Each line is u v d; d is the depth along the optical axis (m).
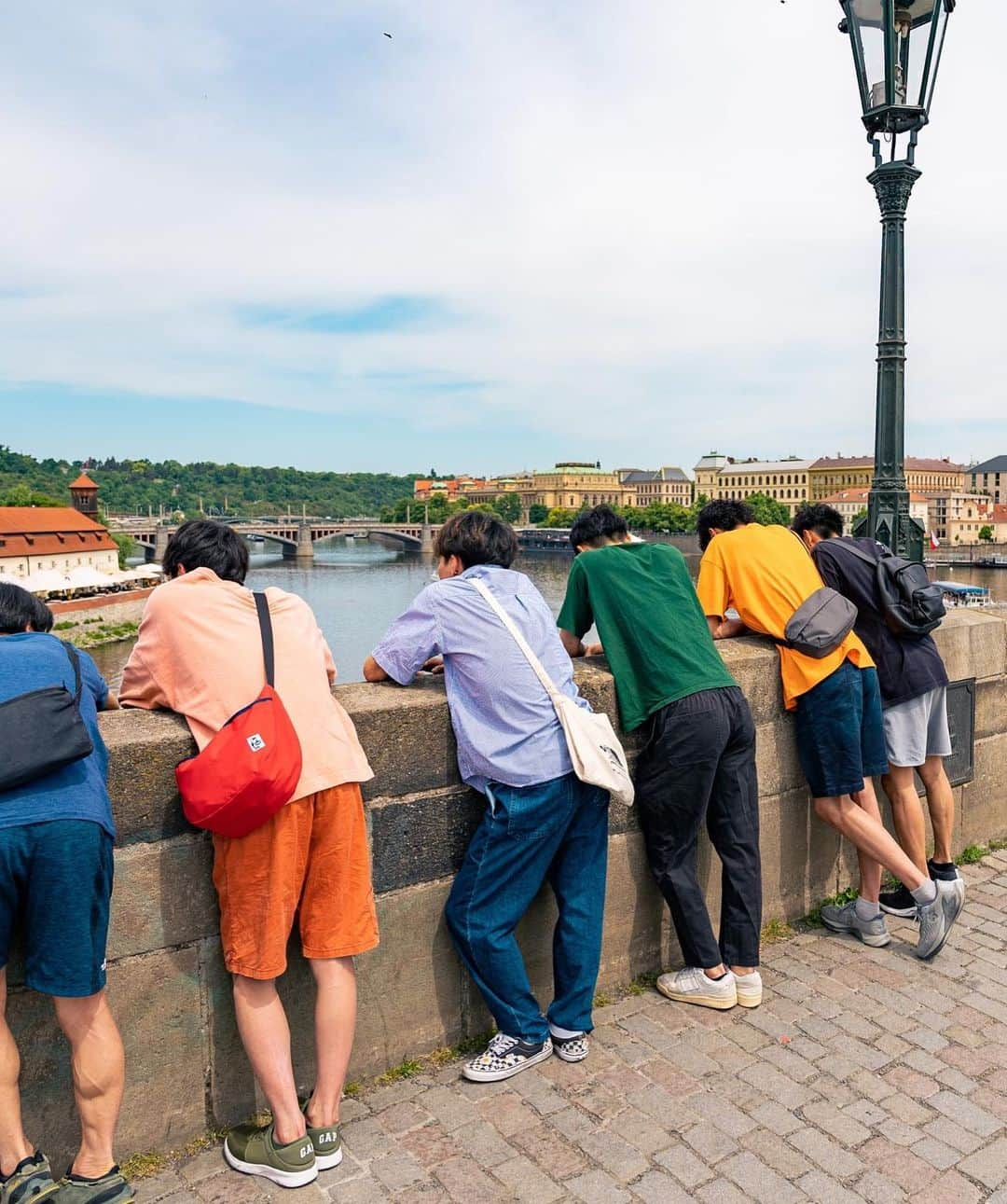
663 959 4.27
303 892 2.99
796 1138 3.07
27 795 2.46
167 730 2.93
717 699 3.73
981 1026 3.77
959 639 5.55
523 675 3.33
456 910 3.46
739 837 3.91
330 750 2.94
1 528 91.75
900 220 5.80
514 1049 3.43
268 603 3.06
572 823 3.50
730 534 4.60
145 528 160.62
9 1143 2.60
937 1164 2.96
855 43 5.73
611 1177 2.88
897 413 5.87
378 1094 3.33
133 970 2.92
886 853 4.32
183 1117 3.04
